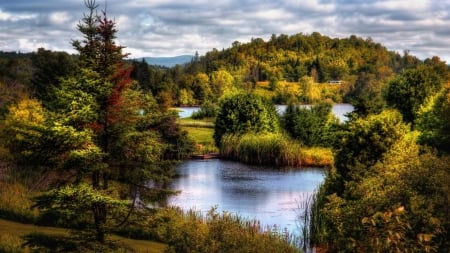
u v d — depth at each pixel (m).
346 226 13.20
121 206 15.59
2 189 28.52
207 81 191.00
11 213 24.91
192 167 58.62
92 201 14.77
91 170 15.33
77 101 15.56
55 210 15.05
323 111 72.31
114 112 16.11
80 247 15.46
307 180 49.94
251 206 37.75
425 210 12.20
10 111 35.66
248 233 20.73
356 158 26.05
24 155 16.25
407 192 13.85
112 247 16.58
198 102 181.75
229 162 63.03
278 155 61.62
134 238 23.05
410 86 57.94
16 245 17.31
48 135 15.05
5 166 31.98
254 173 54.47
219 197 41.12
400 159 19.77
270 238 23.09
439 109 43.03
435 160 16.72
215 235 18.08
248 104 70.94
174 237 18.00
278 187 45.88
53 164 15.92
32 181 30.86
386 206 13.16
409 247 9.17
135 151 16.62
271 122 70.88
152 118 17.73
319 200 28.86
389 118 26.81
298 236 28.22
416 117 55.03
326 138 69.12
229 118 71.00
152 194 17.36
